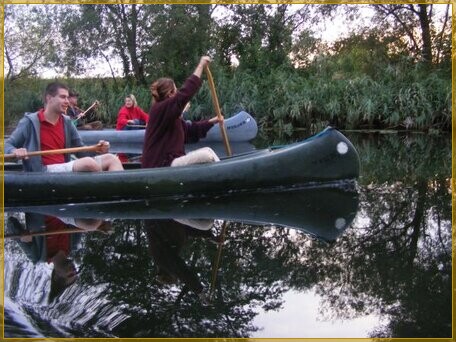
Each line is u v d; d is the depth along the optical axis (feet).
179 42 48.08
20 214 10.89
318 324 5.32
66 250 7.97
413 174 16.57
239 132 28.86
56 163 12.68
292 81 40.32
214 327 5.16
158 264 7.27
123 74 51.44
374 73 43.11
